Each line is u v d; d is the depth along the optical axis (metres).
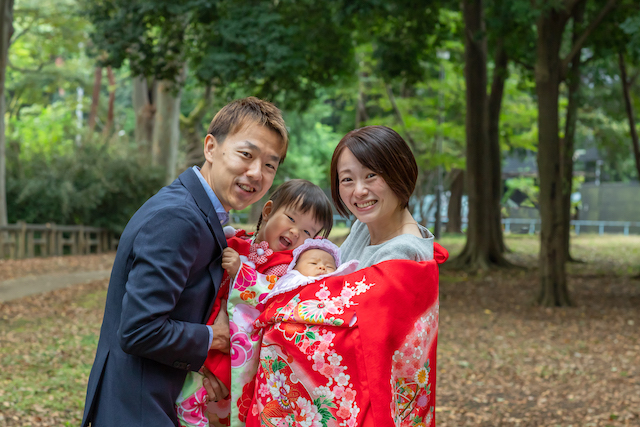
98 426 1.84
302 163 31.67
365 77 23.11
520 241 28.19
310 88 14.77
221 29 11.71
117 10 12.67
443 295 12.17
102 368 1.86
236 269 2.01
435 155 21.17
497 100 17.50
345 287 1.90
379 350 1.81
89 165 20.23
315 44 13.48
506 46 14.47
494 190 17.48
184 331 1.81
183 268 1.80
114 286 1.87
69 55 30.80
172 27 12.84
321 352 1.88
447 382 6.25
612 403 5.50
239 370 1.98
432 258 2.04
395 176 1.98
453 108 22.22
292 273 2.04
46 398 5.04
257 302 2.02
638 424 4.91
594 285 13.73
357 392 1.85
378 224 2.11
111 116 29.33
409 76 15.09
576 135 28.52
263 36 11.55
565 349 7.75
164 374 1.85
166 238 1.78
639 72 16.25
